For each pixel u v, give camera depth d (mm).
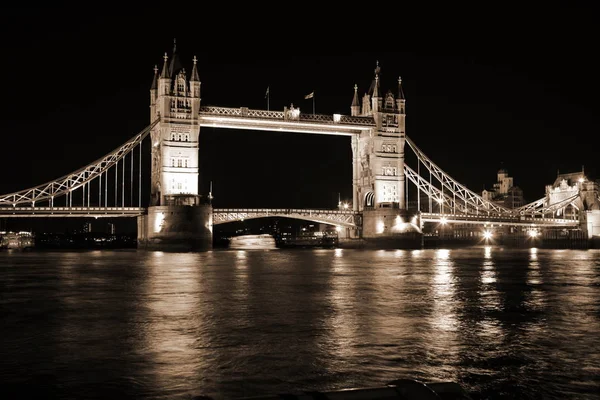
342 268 73812
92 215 132125
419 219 156125
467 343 24625
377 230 151500
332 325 29047
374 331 27422
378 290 45812
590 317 31875
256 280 55031
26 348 23922
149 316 32062
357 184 160750
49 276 60750
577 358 21922
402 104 156000
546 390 17922
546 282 53438
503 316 32219
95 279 56656
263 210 145250
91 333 27109
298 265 80812
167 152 131000
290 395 10031
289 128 146125
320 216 152750
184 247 128750
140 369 20500
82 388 18312
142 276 60344
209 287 48156
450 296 41812
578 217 180000
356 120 150625
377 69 156125
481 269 71812
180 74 132875
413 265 80812
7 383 18828
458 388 10594
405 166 160250
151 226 130875
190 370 20344
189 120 132500
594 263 86375
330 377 19469
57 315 32625
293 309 34750
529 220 172625
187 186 132125
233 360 21688
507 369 20359
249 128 143000
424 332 27203
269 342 24891
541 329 28047
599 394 17516
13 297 41344
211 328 28266
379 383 18781
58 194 130250
